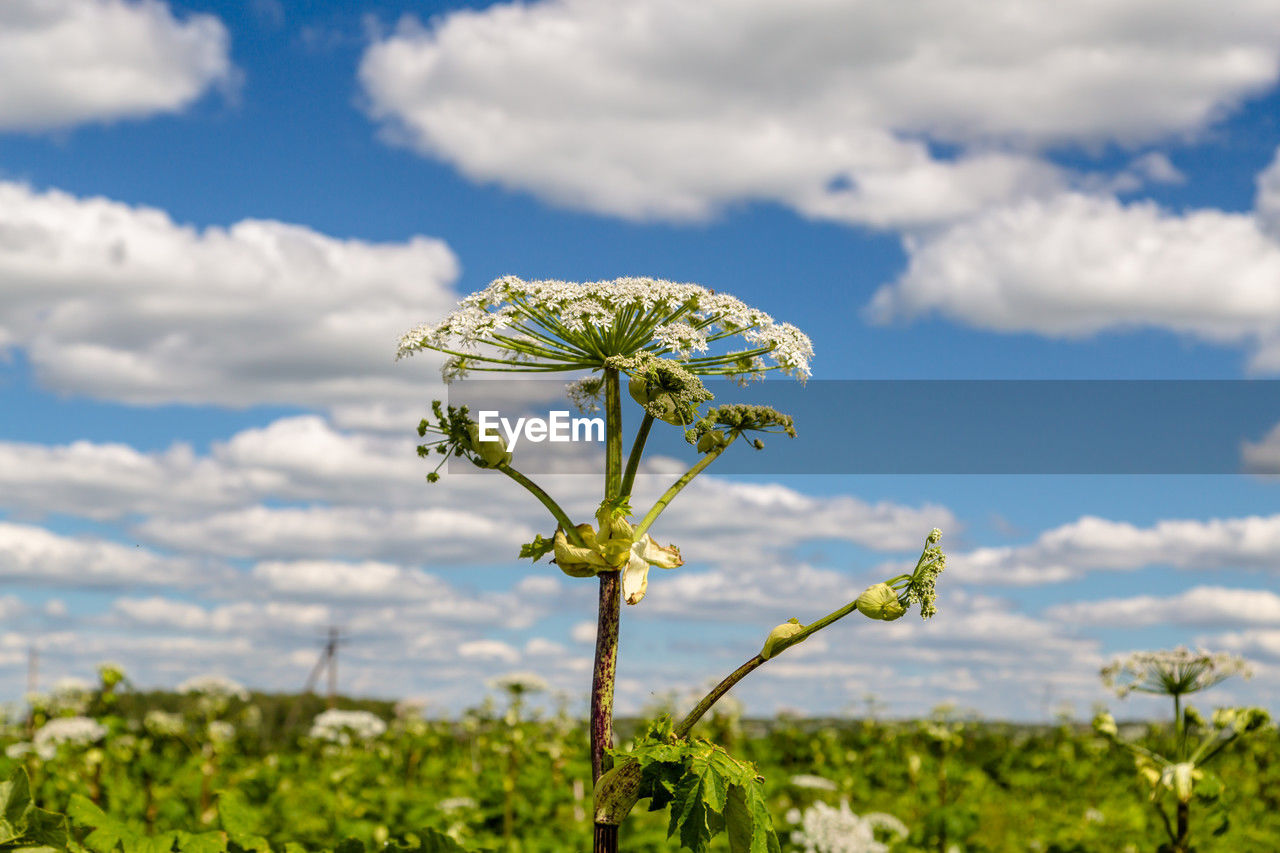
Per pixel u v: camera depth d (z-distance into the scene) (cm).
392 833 363
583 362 185
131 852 193
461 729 798
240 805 227
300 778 693
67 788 404
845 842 377
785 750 859
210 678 548
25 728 514
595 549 172
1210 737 290
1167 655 298
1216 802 290
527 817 500
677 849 369
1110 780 776
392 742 784
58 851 168
